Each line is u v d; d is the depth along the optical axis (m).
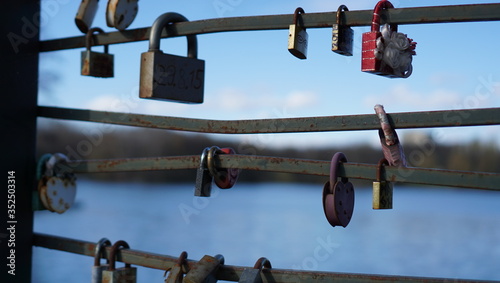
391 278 1.98
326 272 2.10
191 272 2.17
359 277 2.03
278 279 2.16
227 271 2.24
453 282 1.90
